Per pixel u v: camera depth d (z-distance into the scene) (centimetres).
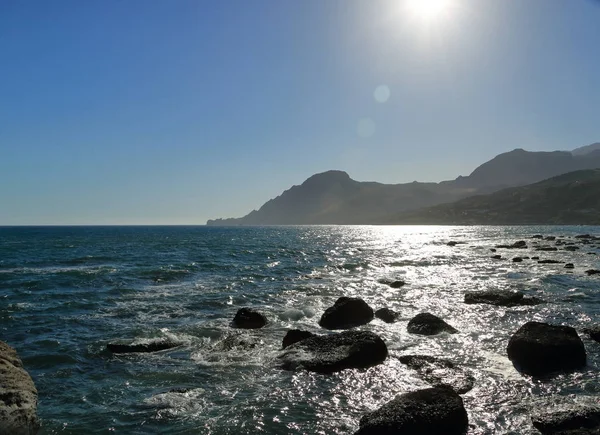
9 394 819
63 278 2936
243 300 2184
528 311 1809
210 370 1162
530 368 1123
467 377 1052
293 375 1106
